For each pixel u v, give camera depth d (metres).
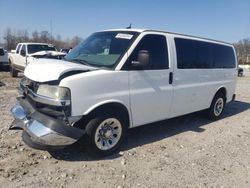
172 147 5.66
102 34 5.89
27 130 4.60
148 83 5.43
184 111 6.53
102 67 4.99
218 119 8.06
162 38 5.77
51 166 4.53
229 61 8.13
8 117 7.00
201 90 6.94
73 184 4.06
